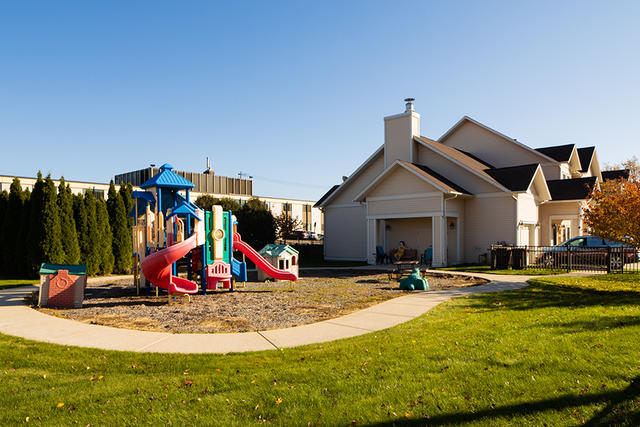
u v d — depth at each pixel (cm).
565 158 2705
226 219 1366
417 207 2222
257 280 1645
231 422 412
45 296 1070
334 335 740
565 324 752
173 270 1238
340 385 493
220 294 1266
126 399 467
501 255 1900
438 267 2103
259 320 888
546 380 491
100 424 412
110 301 1163
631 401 429
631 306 908
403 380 505
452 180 2384
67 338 734
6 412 438
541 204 2527
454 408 431
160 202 1277
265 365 576
